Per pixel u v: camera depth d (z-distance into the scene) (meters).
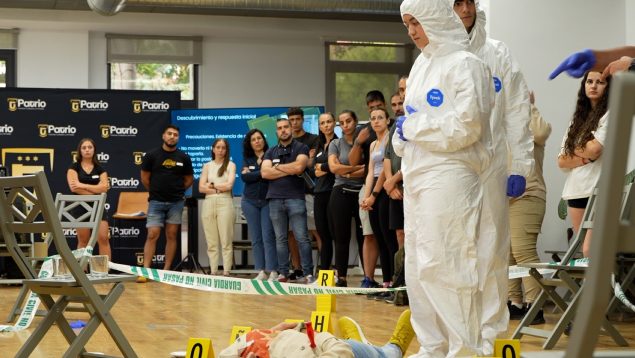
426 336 3.48
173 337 5.00
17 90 11.38
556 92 7.22
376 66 14.06
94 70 13.30
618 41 7.29
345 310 6.43
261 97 13.79
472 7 4.10
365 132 8.35
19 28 12.89
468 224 3.36
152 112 11.68
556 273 4.41
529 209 5.48
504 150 3.82
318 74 13.91
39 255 7.80
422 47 3.49
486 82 3.39
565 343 4.71
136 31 13.38
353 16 13.25
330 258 9.12
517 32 7.20
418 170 3.43
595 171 5.11
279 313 6.33
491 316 3.59
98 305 3.54
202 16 13.16
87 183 10.12
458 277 3.34
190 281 4.57
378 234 7.55
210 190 10.72
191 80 13.63
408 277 3.54
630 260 5.10
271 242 9.78
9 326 5.29
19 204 8.76
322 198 9.01
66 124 11.48
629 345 4.54
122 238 11.48
